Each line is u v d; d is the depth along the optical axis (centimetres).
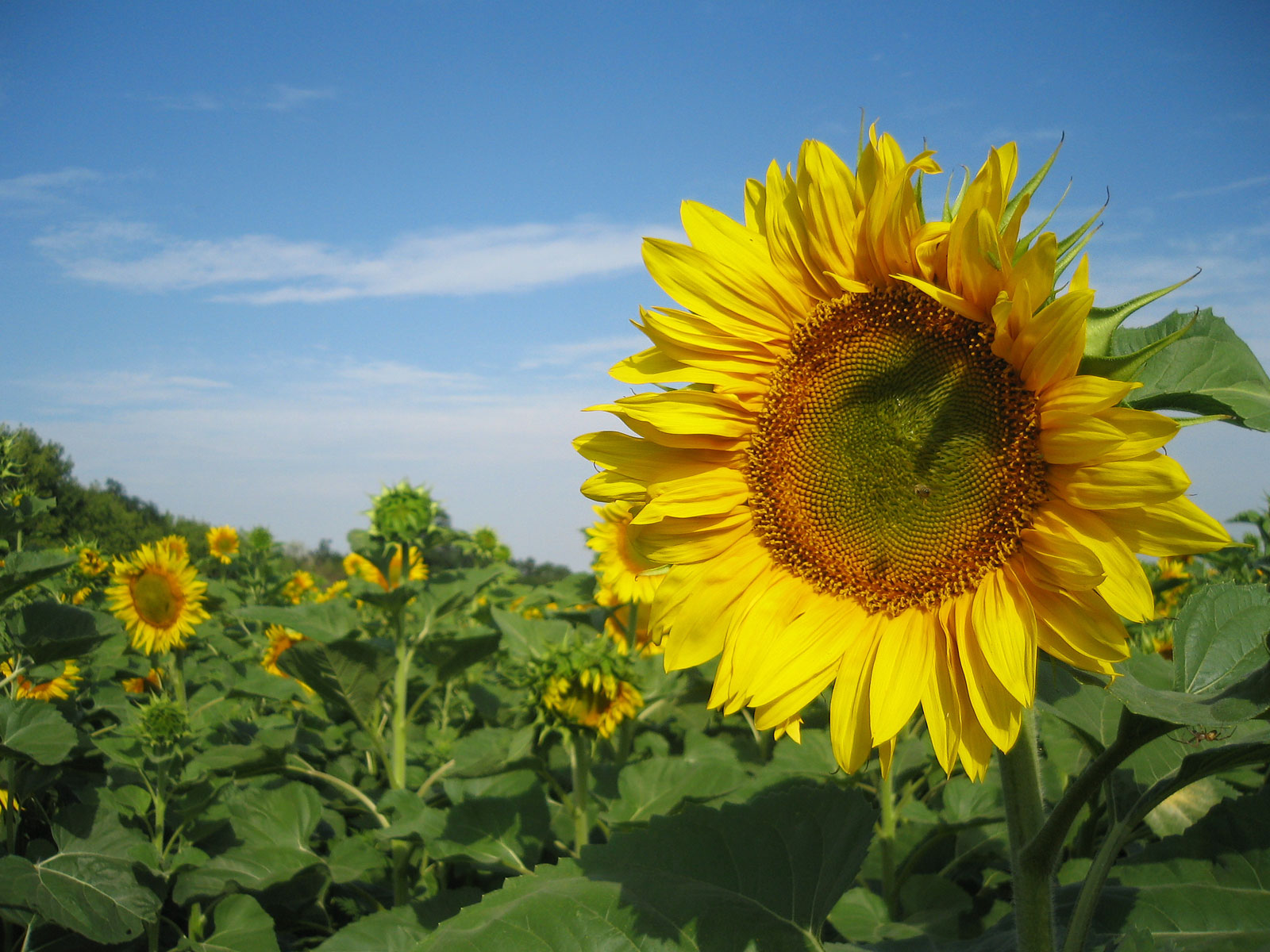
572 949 51
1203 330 50
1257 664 54
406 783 123
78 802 112
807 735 107
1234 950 54
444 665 116
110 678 150
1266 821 58
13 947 98
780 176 58
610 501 61
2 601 103
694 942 52
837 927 85
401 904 101
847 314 58
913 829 100
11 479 119
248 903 100
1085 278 48
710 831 57
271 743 108
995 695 52
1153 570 125
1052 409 50
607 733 98
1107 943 55
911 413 55
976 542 54
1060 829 50
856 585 57
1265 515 114
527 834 94
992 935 66
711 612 59
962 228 50
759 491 59
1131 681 50
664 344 59
